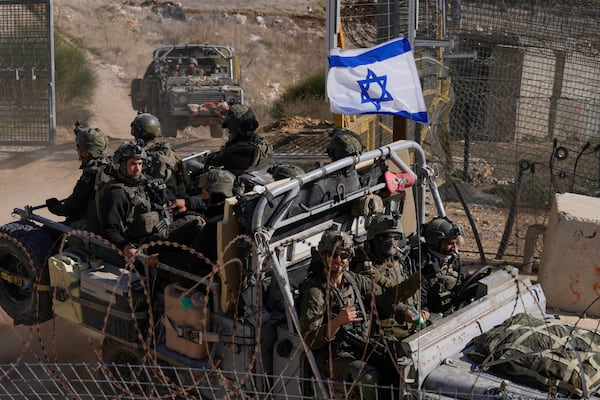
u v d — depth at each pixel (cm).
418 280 494
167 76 1769
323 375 473
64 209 637
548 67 1105
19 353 656
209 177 546
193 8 3297
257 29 3111
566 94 1059
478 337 473
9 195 1171
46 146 1534
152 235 570
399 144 584
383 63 573
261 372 486
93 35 2802
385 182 579
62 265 580
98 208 583
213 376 508
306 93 1941
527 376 434
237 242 478
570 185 977
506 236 885
